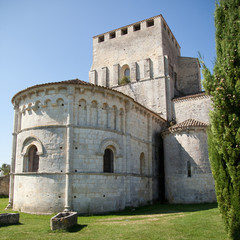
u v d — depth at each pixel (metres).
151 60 45.12
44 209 22.09
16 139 28.58
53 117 24.16
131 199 26.84
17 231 14.70
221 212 11.87
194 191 29.47
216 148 12.28
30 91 25.45
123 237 13.39
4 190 43.41
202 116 38.25
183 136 31.39
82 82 25.84
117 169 25.59
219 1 13.72
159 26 45.97
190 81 49.28
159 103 41.94
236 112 11.88
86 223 17.45
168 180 32.00
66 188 22.09
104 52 50.47
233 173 11.39
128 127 27.81
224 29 13.15
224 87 12.03
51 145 23.42
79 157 23.17
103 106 25.92
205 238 12.93
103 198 23.53
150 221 17.89
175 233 14.02
